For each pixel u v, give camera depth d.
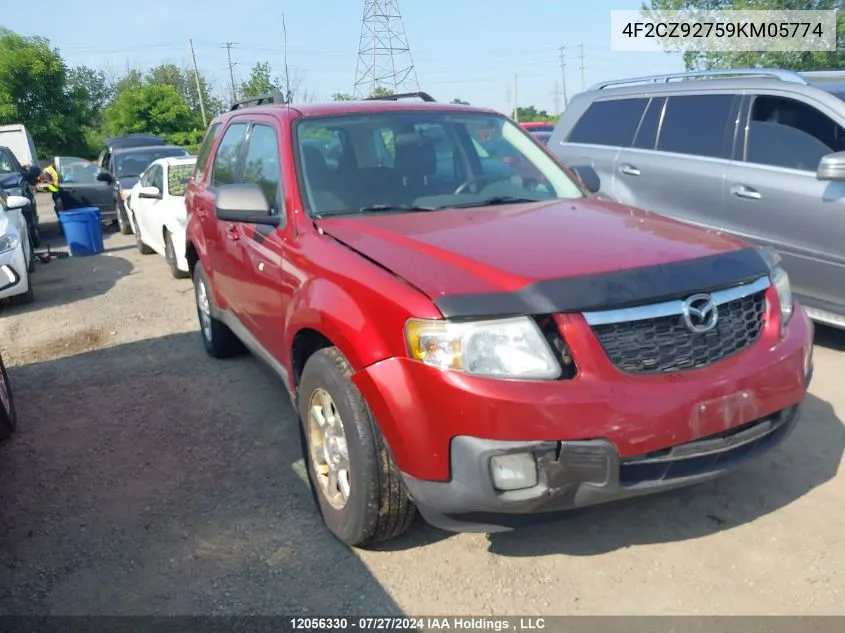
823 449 3.95
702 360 2.80
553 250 2.96
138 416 4.92
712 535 3.25
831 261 5.16
